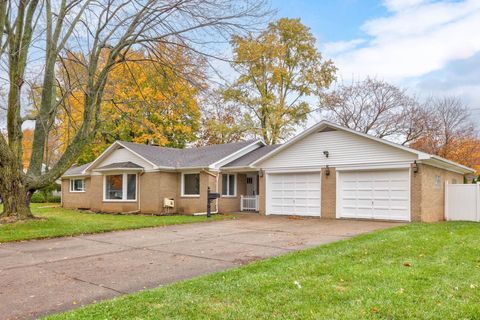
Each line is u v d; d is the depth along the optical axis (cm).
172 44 1302
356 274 623
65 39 1445
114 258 839
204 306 477
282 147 1916
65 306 511
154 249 952
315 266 685
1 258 853
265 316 441
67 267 751
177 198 2233
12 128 1420
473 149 3075
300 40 3150
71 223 1474
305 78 3181
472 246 897
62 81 1923
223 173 2220
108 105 2233
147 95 2070
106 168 2309
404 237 1032
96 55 1477
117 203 2327
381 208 1623
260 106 3206
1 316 473
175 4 1244
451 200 1795
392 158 1586
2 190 1401
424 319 430
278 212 1970
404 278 597
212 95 1302
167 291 545
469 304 473
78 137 1512
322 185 1797
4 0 1289
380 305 471
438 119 3184
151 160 2177
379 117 3325
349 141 1720
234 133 3359
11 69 1371
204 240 1099
